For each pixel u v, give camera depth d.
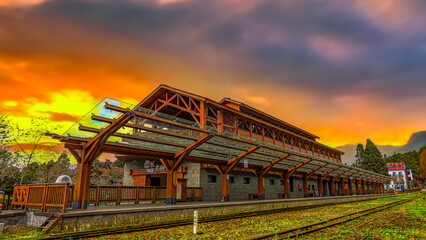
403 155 139.38
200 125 22.14
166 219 14.75
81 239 9.79
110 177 36.94
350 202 35.44
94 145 13.41
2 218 11.79
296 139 40.78
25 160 24.91
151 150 16.30
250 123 31.33
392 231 11.48
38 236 10.05
